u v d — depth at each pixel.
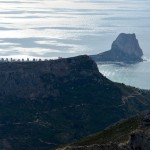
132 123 193.12
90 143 191.00
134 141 155.75
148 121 185.50
